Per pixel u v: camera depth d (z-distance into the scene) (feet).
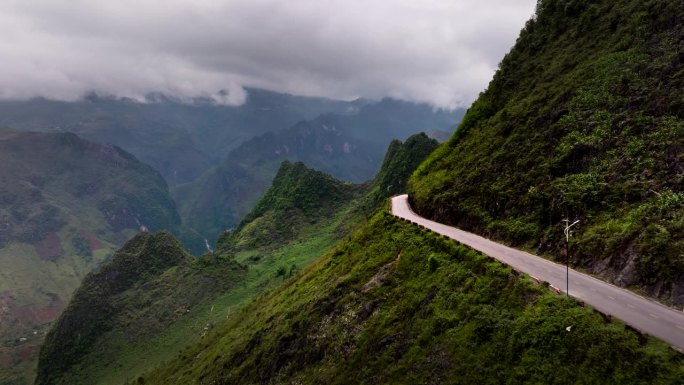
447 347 116.06
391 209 286.66
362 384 130.00
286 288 318.24
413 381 115.55
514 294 116.88
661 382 76.38
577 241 143.84
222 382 228.22
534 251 160.45
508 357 100.89
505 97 278.26
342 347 156.35
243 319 341.21
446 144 317.42
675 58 175.32
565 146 183.11
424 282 152.66
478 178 224.12
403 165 637.71
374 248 215.31
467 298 126.62
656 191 136.56
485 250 161.38
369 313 161.58
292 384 165.48
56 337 624.18
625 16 226.79
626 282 120.16
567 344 93.35
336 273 228.02
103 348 570.87
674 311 102.27
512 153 213.46
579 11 271.69
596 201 152.15
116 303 649.61
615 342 86.63
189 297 608.19
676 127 150.30
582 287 119.65
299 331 193.67
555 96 219.82
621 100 181.37
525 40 304.71
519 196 187.21
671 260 112.06
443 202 234.79
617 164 157.89
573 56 241.96
